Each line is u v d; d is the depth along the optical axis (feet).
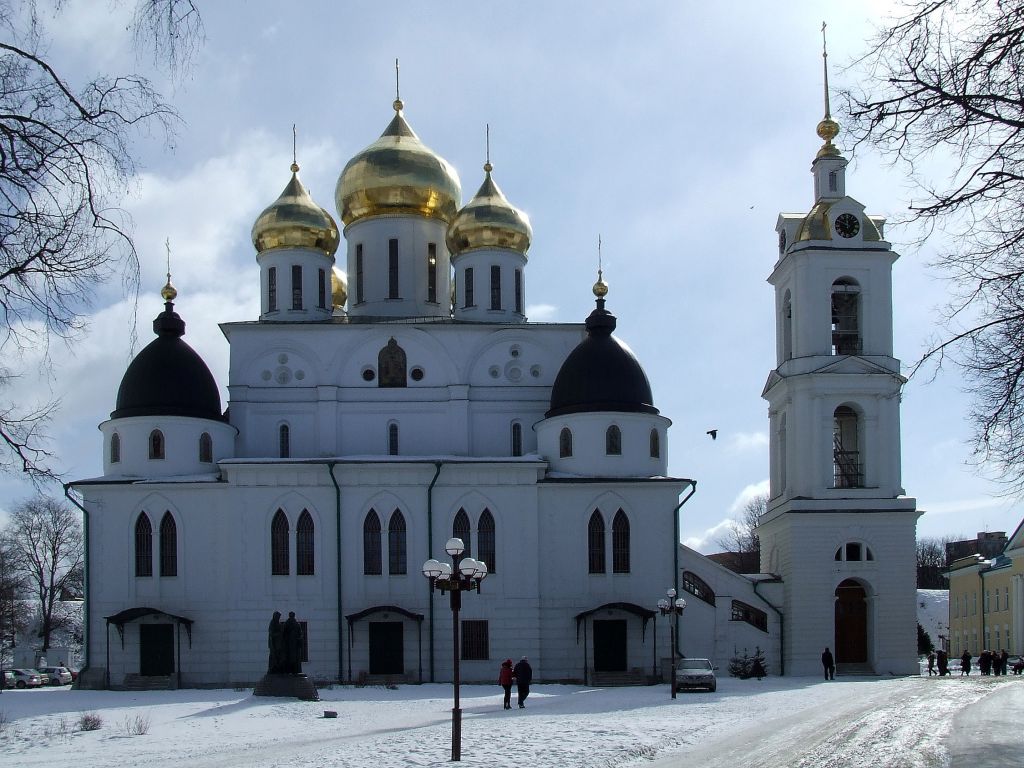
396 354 236.22
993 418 68.95
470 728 123.54
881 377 242.17
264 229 245.45
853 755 93.66
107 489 214.07
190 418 220.64
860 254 246.47
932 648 372.99
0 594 349.41
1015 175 62.75
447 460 217.15
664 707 153.89
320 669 209.56
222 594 211.20
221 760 99.66
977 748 96.48
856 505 238.07
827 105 259.39
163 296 232.32
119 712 151.43
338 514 214.28
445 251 258.57
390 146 256.52
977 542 529.86
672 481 222.89
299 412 233.55
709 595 233.14
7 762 102.17
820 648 232.53
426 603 213.25
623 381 228.63
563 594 218.59
